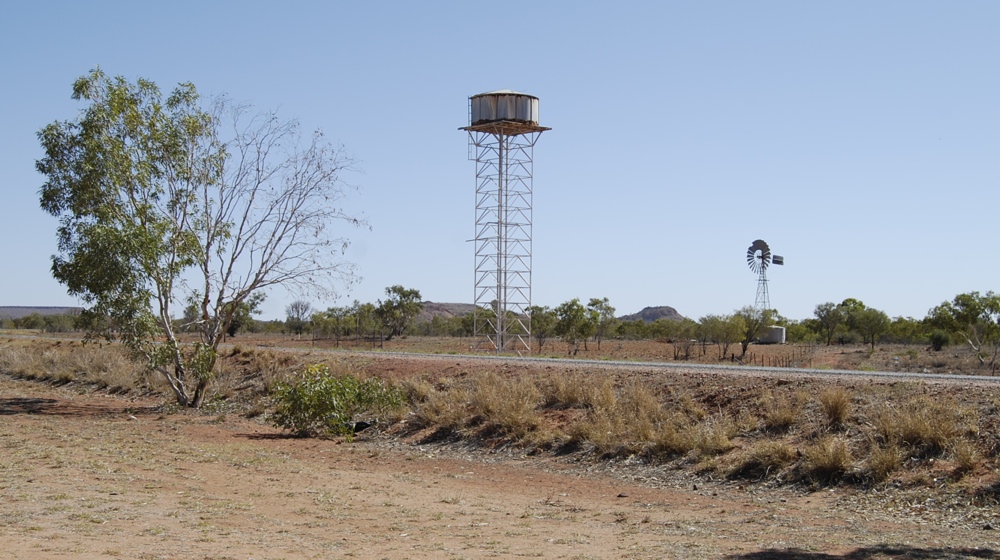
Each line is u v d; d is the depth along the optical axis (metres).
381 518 14.68
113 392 40.03
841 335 86.00
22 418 29.00
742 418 21.22
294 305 94.19
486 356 38.81
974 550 12.72
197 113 33.31
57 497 14.67
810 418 20.16
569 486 19.17
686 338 72.31
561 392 25.48
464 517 15.13
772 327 78.88
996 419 17.77
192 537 12.15
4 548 10.66
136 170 32.12
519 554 11.92
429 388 29.19
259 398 33.72
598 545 12.77
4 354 52.06
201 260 33.38
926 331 80.19
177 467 19.20
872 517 15.48
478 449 23.84
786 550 12.50
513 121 54.59
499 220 55.31
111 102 31.83
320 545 12.14
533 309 73.75
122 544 11.37
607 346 75.44
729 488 18.31
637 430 21.58
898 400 19.86
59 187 31.91
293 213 34.06
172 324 36.62
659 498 17.69
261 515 14.35
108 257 30.47
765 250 88.00
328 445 25.31
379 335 87.38
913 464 17.16
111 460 19.61
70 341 57.31
